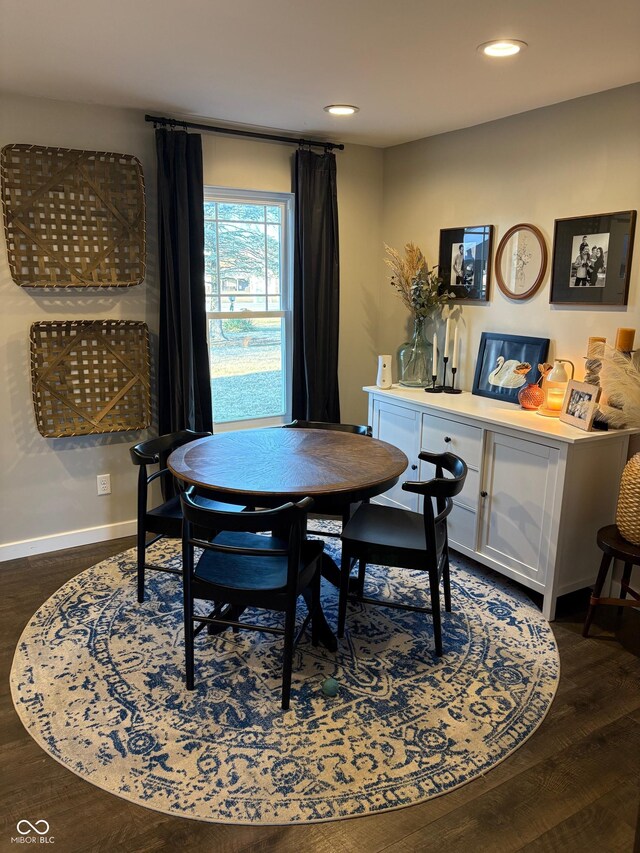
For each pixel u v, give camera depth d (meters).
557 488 2.72
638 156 2.78
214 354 4.02
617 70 2.60
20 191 3.13
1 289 3.16
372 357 4.61
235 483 2.33
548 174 3.21
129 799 1.82
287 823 1.75
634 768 1.95
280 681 2.36
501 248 3.52
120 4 1.99
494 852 1.66
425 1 1.95
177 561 3.37
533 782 1.89
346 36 2.26
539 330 3.36
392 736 2.07
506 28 2.17
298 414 4.25
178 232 3.46
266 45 2.35
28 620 2.77
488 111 3.29
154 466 3.78
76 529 3.59
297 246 4.02
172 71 2.69
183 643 2.61
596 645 2.62
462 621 2.80
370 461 2.65
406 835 1.71
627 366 2.79
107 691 2.29
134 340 3.53
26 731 2.08
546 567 2.81
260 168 3.86
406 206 4.20
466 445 3.22
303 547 2.42
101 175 3.28
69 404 3.39
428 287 3.92
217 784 1.87
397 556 2.46
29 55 2.49
